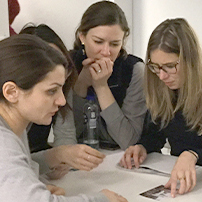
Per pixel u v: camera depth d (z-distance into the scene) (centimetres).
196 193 109
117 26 166
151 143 160
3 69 80
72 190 113
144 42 303
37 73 80
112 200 90
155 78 159
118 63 185
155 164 139
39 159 126
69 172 133
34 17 236
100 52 170
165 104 161
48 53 84
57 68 84
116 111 172
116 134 173
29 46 82
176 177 114
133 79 183
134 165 140
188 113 150
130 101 181
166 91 157
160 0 286
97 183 120
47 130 159
